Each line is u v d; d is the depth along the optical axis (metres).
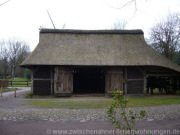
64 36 31.39
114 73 29.17
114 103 6.49
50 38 31.05
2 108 18.89
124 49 30.20
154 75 30.17
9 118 14.61
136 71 29.39
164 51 48.72
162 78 31.56
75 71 33.72
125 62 28.56
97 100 24.66
